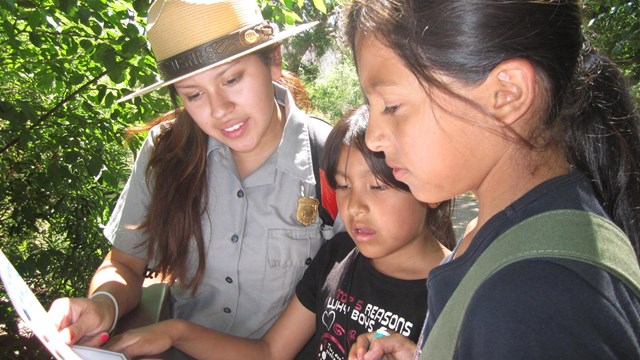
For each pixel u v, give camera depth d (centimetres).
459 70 73
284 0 353
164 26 160
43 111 381
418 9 74
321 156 181
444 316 74
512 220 73
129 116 400
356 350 129
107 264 185
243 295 187
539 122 76
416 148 78
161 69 166
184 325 159
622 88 87
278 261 182
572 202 70
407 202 150
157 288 191
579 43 78
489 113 74
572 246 64
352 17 87
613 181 82
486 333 64
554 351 59
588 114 82
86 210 416
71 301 149
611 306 61
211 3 159
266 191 182
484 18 72
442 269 84
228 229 181
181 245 179
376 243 152
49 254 401
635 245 82
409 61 75
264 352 171
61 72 372
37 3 346
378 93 81
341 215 161
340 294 163
